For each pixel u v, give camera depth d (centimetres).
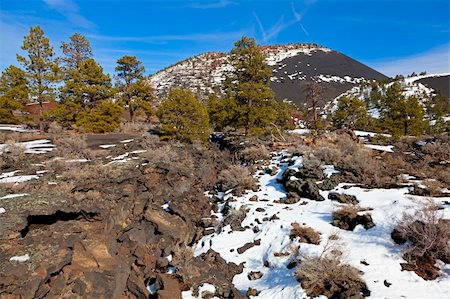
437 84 14062
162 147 1856
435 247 764
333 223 982
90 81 3148
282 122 3984
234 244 1017
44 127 3012
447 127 4159
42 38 2652
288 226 1009
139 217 1079
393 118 3294
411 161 1680
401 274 710
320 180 1348
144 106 3769
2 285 578
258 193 1392
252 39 2728
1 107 2906
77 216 891
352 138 2194
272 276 823
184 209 1209
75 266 696
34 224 827
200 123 2353
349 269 719
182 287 795
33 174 1278
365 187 1231
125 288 735
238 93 2706
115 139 2266
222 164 1934
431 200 952
